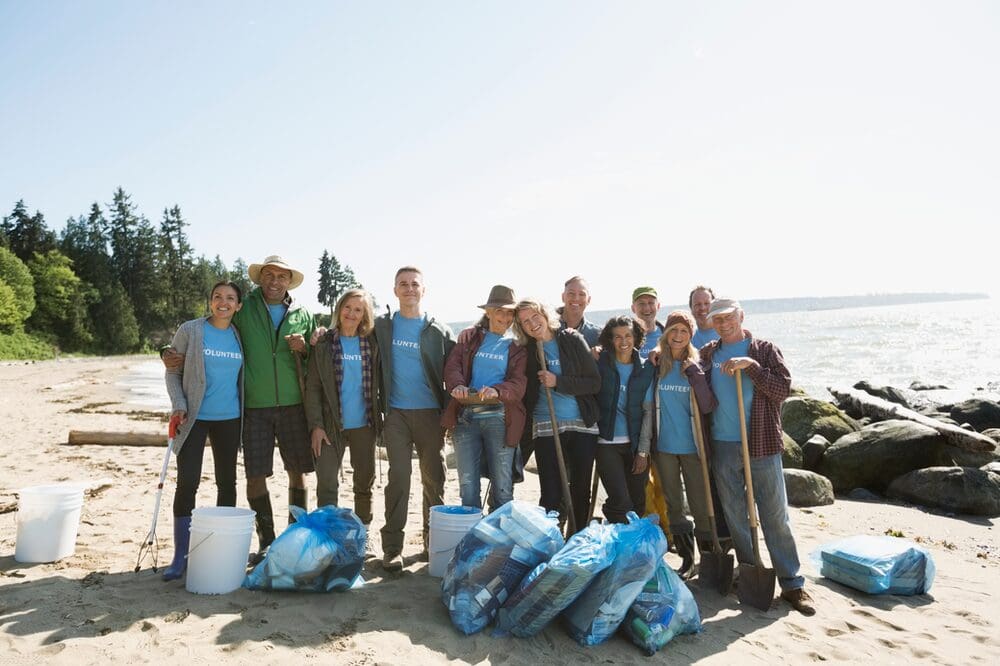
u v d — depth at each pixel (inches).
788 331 2999.5
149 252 3299.7
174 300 3447.3
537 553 149.3
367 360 188.1
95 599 152.3
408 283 190.7
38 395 764.6
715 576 177.9
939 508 291.4
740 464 174.1
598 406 185.5
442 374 191.5
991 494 283.0
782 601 170.6
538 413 186.7
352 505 264.1
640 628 140.2
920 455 322.7
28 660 121.8
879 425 345.7
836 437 375.6
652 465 200.8
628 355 189.5
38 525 181.0
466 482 184.9
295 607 151.6
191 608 147.9
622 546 143.8
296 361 188.2
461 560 151.6
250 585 162.1
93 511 239.9
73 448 384.8
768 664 135.9
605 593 140.7
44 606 147.3
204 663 123.2
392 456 184.4
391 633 140.3
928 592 179.8
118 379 1120.8
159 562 184.1
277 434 187.2
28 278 2455.7
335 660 127.3
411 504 271.0
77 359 2324.1
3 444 396.5
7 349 2111.2
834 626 155.5
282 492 285.1
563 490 177.5
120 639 131.8
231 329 182.9
